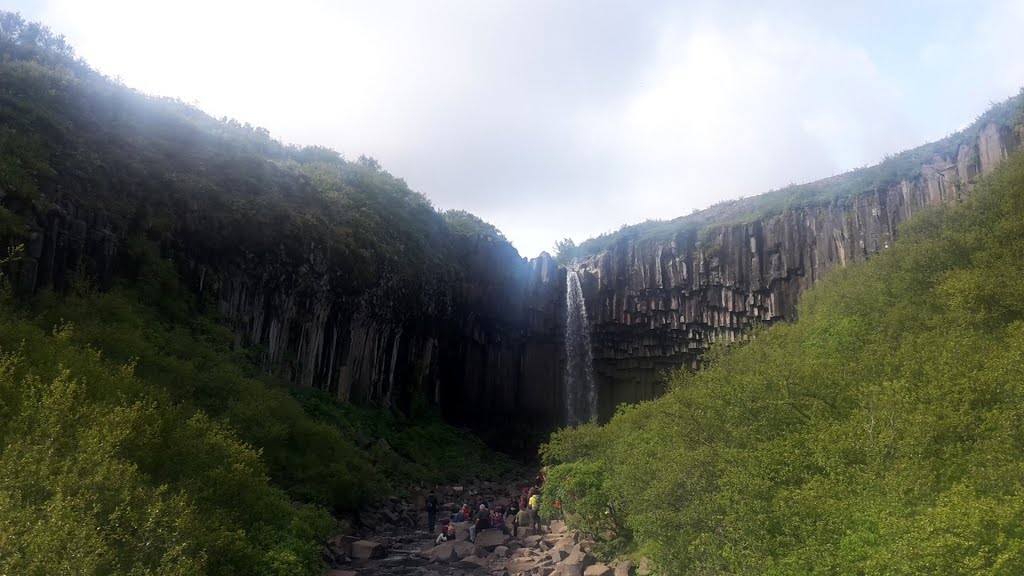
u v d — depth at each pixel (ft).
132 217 114.21
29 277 88.38
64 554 28.35
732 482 42.60
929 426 38.37
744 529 38.04
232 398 93.61
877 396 44.01
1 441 36.96
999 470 34.24
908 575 27.99
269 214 139.95
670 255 206.69
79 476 35.94
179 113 163.12
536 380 219.00
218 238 129.29
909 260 81.56
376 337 173.78
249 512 56.70
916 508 32.99
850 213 176.04
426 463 154.71
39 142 102.89
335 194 170.19
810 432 46.65
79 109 122.52
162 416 52.65
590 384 217.77
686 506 47.88
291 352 142.82
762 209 198.59
